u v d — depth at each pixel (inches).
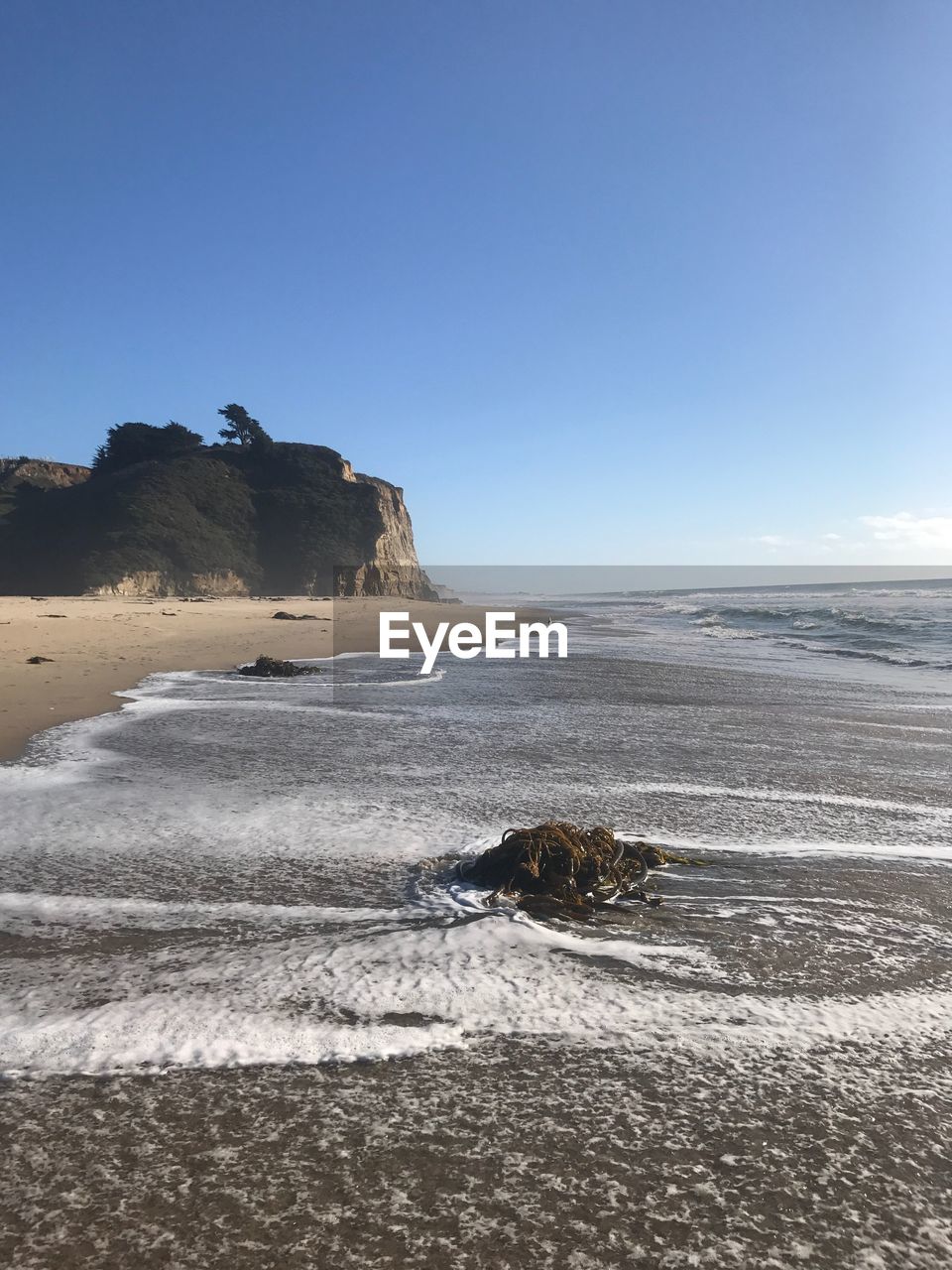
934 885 177.3
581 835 184.4
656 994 125.6
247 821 218.1
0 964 134.4
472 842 200.2
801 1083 102.7
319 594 3705.7
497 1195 82.0
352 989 125.1
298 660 703.1
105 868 180.9
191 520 3720.5
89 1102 97.0
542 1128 92.6
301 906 159.9
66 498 3954.2
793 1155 89.0
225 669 608.1
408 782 264.7
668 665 683.4
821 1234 77.7
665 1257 74.5
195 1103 96.8
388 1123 93.2
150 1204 80.5
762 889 174.1
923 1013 121.3
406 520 4790.8
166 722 372.2
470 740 338.6
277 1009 119.0
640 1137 91.4
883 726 386.3
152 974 130.3
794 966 136.5
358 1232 76.9
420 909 158.4
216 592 3494.1
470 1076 103.0
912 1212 80.8
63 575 3393.2
